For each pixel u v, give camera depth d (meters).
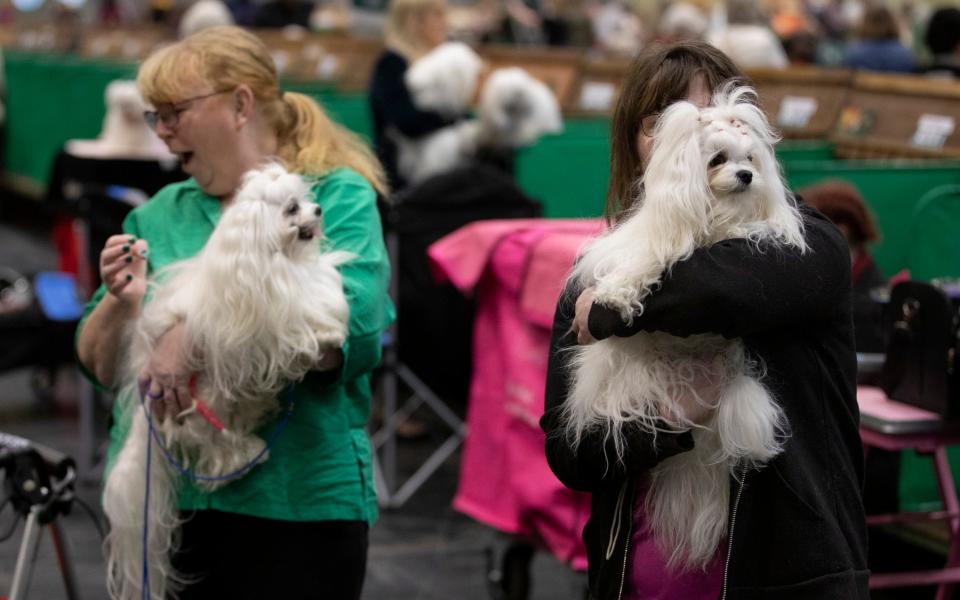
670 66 2.64
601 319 2.50
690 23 10.72
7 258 12.94
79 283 7.97
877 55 10.07
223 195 3.26
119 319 3.15
